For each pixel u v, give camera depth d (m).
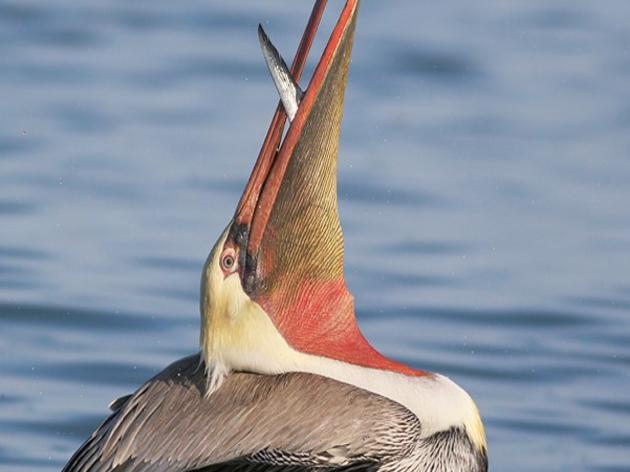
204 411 9.53
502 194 19.86
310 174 9.75
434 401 9.73
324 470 9.40
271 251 9.77
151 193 19.34
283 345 9.70
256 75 23.62
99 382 14.52
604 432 13.95
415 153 21.14
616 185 20.25
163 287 16.69
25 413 13.88
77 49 24.48
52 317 15.86
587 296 17.02
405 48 25.00
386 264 17.69
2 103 22.17
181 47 24.64
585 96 23.53
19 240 17.81
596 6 27.75
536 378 15.05
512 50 25.31
